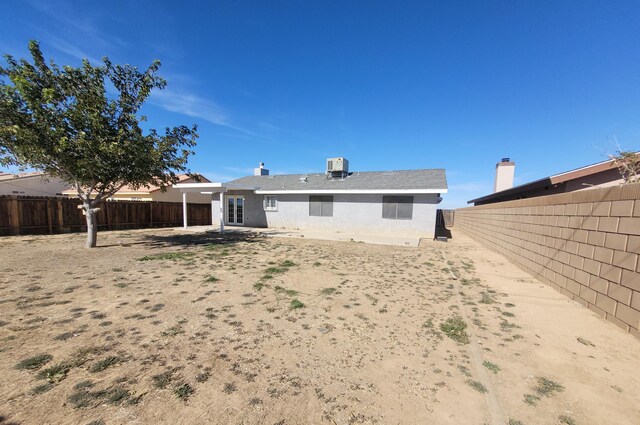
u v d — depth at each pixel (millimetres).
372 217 14922
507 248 8531
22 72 7430
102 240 11195
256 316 3947
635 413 2127
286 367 2738
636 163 6375
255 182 20172
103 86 8430
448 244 12273
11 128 6863
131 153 8242
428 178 15195
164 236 12992
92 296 4590
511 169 18172
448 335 3473
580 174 9406
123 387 2354
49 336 3219
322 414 2119
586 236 4188
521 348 3131
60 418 1986
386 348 3148
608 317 3656
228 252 8906
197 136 9961
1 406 2086
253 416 2076
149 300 4465
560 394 2359
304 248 10078
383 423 2047
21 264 6773
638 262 3168
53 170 8383
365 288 5402
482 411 2176
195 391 2338
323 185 16719
